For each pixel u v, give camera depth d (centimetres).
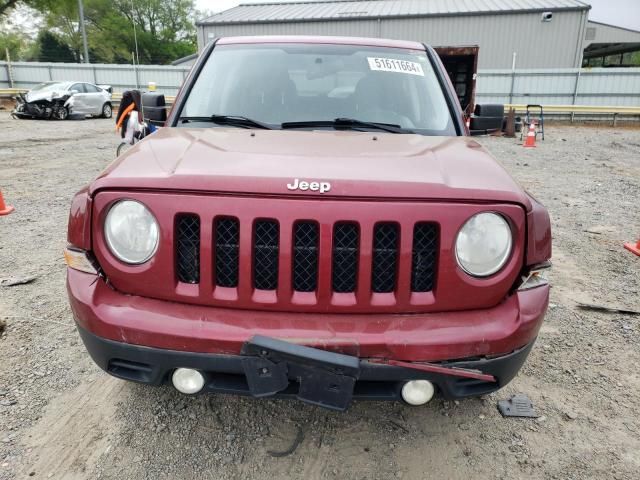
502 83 2233
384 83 309
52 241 495
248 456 224
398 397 193
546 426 250
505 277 190
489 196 187
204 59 325
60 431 234
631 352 322
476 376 187
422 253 189
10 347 302
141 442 229
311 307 185
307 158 207
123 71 2645
